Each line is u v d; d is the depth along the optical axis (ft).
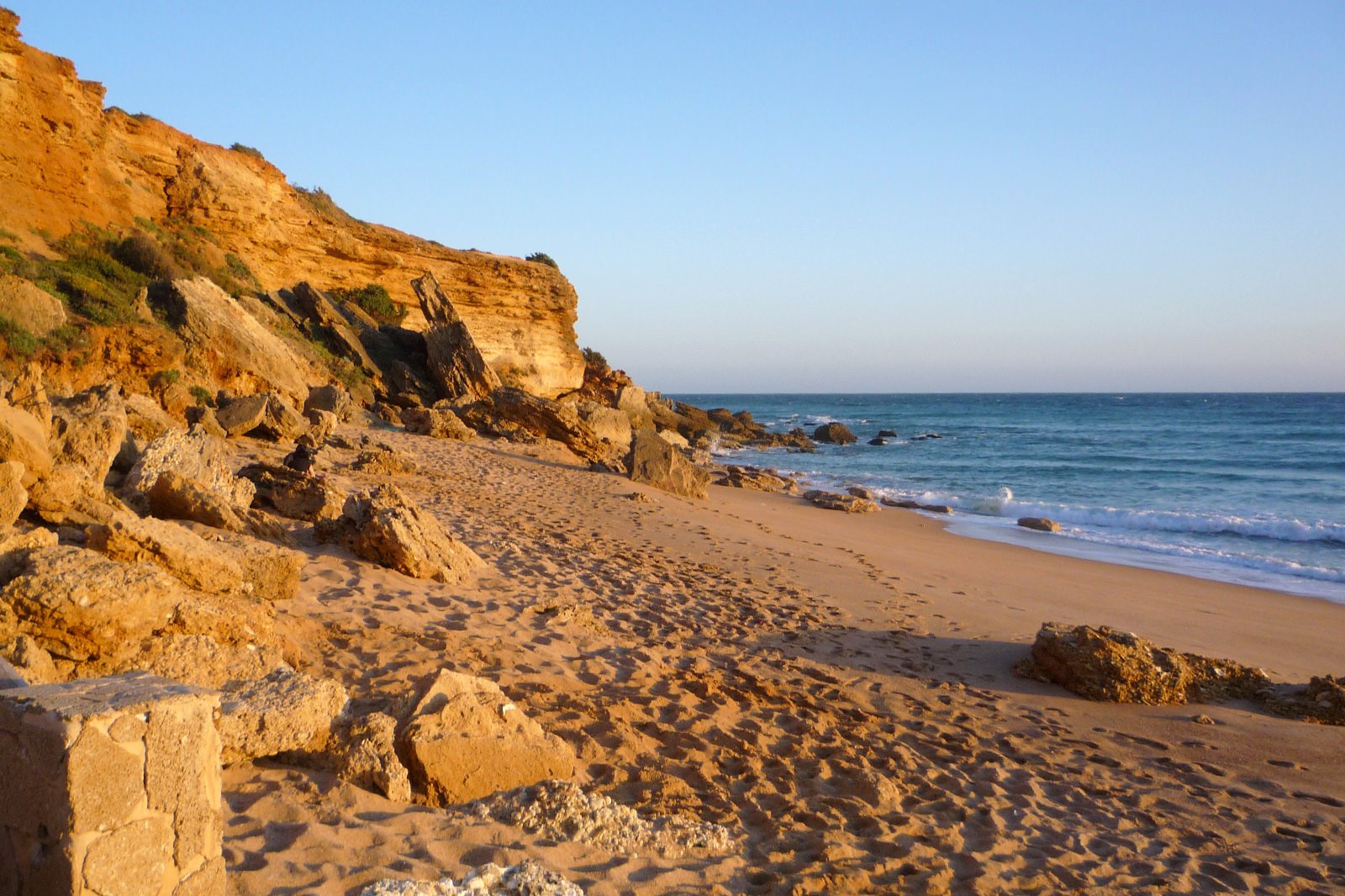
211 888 9.10
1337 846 18.47
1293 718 27.09
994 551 63.21
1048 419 325.21
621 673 24.56
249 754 14.39
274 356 85.05
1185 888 16.11
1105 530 79.92
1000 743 23.25
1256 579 57.67
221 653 15.96
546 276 184.75
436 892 10.90
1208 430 240.73
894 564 52.60
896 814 17.70
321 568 29.25
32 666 13.15
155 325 75.25
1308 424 258.16
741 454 171.63
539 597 31.24
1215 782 21.94
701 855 14.76
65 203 98.53
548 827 14.32
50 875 7.89
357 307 141.18
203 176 126.52
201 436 34.55
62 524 22.80
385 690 19.31
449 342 127.85
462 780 15.38
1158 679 28.07
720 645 29.66
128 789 8.25
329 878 11.51
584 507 58.95
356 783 14.55
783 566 46.68
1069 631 29.76
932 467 147.23
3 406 22.50
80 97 106.93
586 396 191.42
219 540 25.75
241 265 124.36
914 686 27.68
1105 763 22.58
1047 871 16.17
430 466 67.62
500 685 21.68
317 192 163.12
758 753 20.13
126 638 14.80
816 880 14.35
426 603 27.78
